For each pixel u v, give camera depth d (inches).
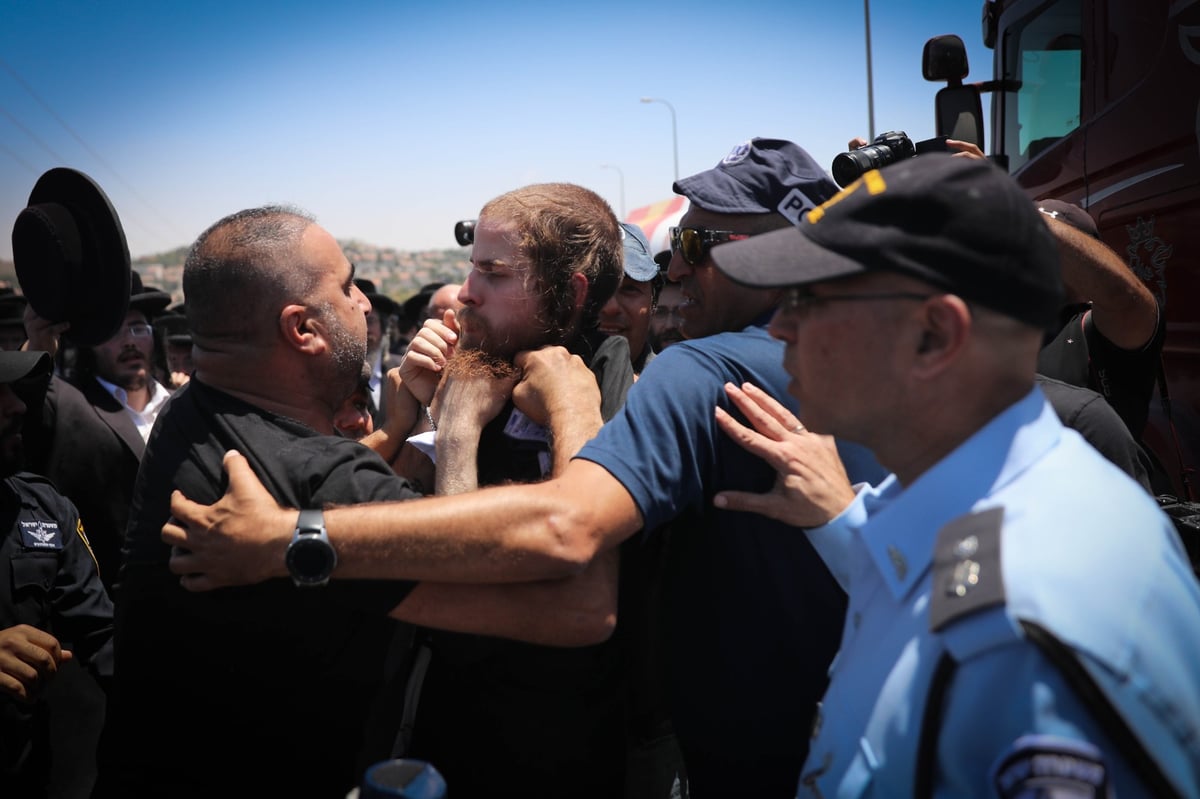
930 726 37.7
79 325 115.5
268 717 65.0
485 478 77.8
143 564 66.1
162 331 233.6
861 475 70.3
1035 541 37.6
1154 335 110.4
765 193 74.7
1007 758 35.0
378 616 66.1
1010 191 40.9
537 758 70.9
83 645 105.0
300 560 58.7
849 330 42.9
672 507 63.9
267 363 69.7
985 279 39.7
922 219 40.6
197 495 65.2
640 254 116.9
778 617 69.1
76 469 155.6
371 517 59.4
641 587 75.1
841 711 43.8
